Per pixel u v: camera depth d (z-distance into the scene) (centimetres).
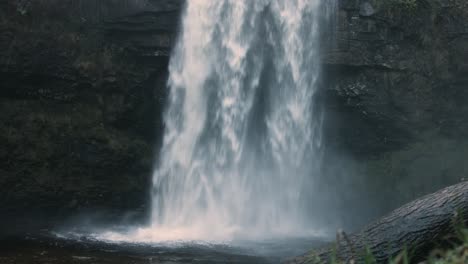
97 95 1519
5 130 1429
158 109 1587
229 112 1612
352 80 1584
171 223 1585
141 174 1589
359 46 1553
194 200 1611
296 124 1620
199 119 1605
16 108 1448
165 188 1602
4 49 1385
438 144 1633
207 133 1612
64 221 1505
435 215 455
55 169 1484
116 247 1129
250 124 1636
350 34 1547
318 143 1667
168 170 1603
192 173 1608
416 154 1636
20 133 1445
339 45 1547
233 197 1627
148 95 1573
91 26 1469
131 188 1567
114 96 1530
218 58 1584
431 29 1581
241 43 1598
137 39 1506
